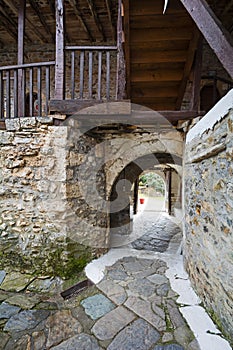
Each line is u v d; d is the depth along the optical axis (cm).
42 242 320
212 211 211
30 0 452
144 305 253
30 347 204
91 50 303
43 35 605
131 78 369
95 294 279
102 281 306
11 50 659
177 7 261
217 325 207
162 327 218
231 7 452
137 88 393
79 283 304
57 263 317
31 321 238
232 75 156
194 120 295
